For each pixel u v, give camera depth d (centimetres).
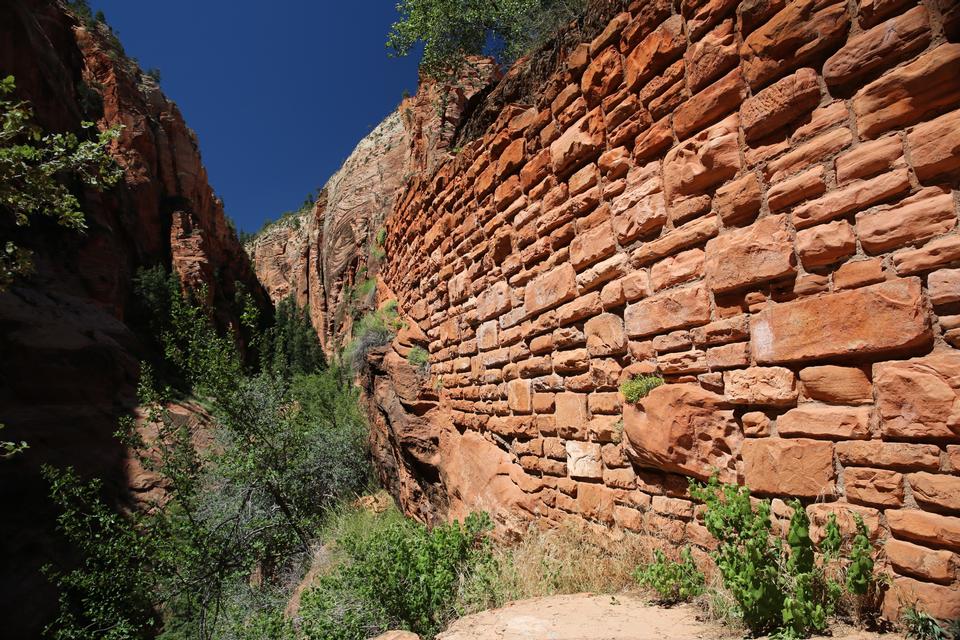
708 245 347
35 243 2930
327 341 6550
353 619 406
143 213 4778
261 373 1214
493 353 650
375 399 1116
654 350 395
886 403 254
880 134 260
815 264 285
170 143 5722
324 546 1015
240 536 1045
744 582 256
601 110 449
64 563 1532
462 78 1382
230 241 6419
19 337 2055
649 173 400
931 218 240
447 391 809
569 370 498
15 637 1325
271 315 6538
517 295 590
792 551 258
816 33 282
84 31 4969
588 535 459
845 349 269
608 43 437
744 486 321
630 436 406
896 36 251
